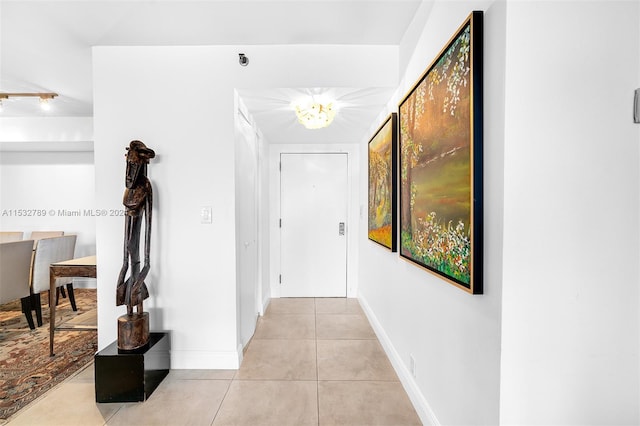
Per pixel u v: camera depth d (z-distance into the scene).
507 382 1.01
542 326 1.00
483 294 1.10
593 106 0.99
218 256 2.21
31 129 3.72
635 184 1.00
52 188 4.45
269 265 3.89
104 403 1.83
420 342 1.71
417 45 1.79
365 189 3.33
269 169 3.84
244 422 1.68
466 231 1.16
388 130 2.22
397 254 2.13
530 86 0.97
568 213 0.99
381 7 1.78
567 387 1.02
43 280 3.08
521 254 0.99
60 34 2.00
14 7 1.72
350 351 2.49
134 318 1.93
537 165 0.98
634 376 1.02
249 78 2.18
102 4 1.72
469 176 1.13
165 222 2.19
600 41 0.98
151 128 2.17
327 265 3.93
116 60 2.16
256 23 1.93
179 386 2.01
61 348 2.54
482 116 1.09
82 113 3.56
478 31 1.08
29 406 1.80
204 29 1.98
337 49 2.18
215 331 2.23
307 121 2.35
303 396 1.90
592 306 1.00
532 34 0.97
